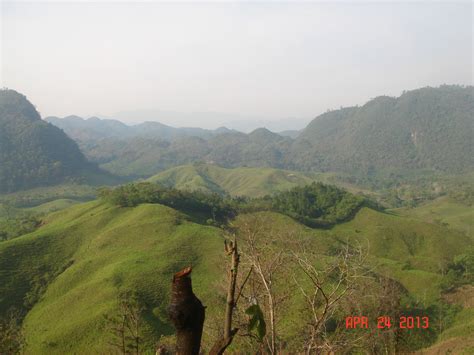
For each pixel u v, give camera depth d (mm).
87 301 48625
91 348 38750
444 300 54125
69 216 82688
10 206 137125
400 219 95000
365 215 97438
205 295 43719
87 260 60219
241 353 11773
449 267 71938
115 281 51094
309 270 8461
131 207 79562
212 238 64062
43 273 59000
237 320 9383
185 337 3447
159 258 57656
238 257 4078
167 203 81875
